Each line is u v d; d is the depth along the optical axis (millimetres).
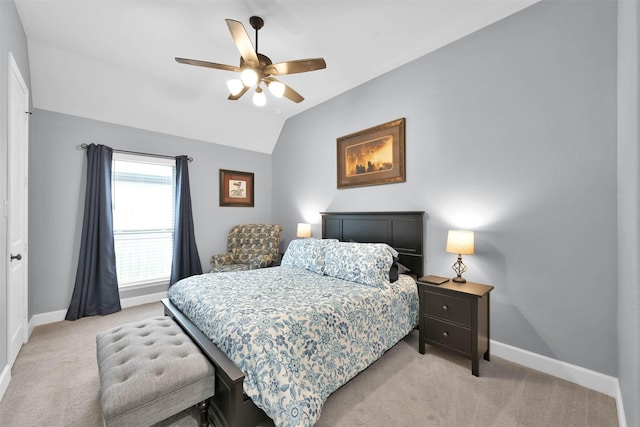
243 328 1523
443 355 2324
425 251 2848
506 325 2281
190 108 3889
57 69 2867
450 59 2639
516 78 2234
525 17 2186
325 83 3453
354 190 3584
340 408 1685
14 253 2162
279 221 4945
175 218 3957
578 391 1850
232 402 1360
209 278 2617
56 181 3109
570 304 1984
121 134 3562
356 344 1901
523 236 2199
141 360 1445
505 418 1603
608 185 1834
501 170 2318
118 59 2930
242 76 2059
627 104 1382
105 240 3309
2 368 1841
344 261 2639
